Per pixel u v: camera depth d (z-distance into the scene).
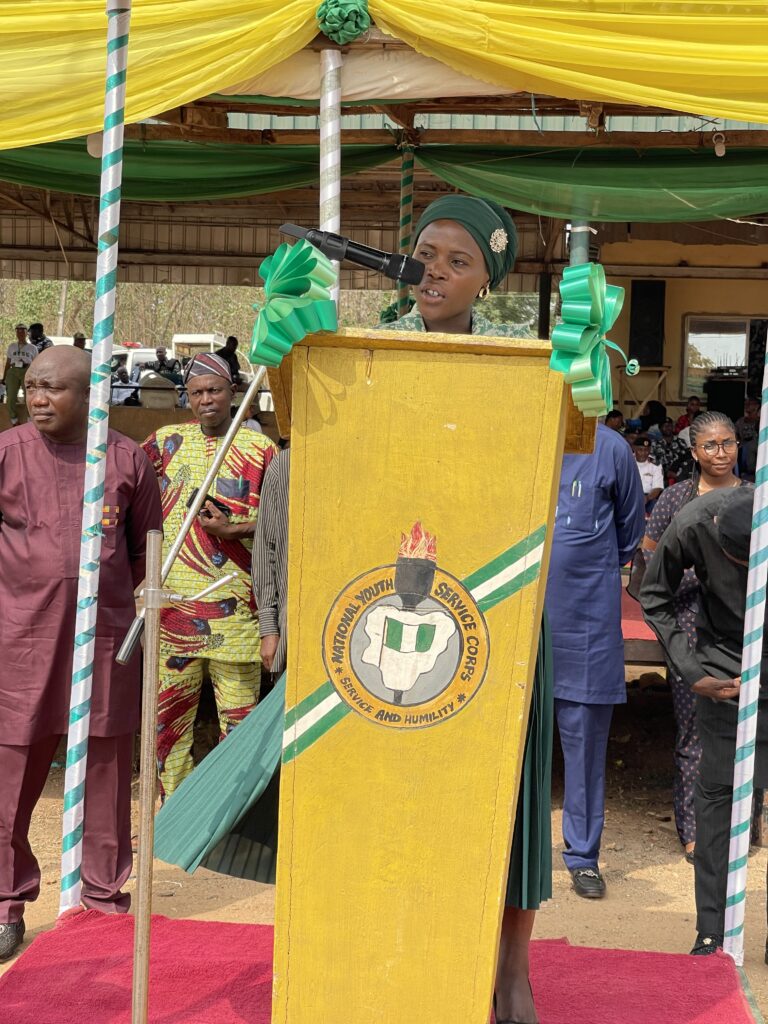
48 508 4.30
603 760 5.43
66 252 16.08
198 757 7.09
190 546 5.48
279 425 2.88
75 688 3.54
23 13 4.42
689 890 5.43
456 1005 2.50
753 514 3.65
